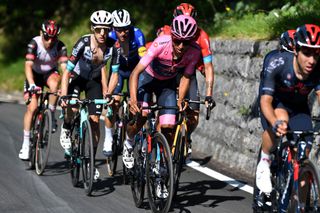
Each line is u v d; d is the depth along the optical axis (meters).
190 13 11.47
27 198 10.09
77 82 11.56
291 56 7.71
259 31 15.23
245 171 12.57
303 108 8.24
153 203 9.22
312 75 7.73
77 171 10.80
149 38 26.00
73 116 11.30
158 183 8.98
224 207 9.59
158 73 9.84
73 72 11.45
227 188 10.91
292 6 16.50
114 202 9.94
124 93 10.97
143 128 9.92
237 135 13.31
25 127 12.86
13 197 10.14
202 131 15.20
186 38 8.89
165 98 9.93
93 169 10.13
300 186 7.46
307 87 7.87
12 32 32.59
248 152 12.68
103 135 16.55
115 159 11.83
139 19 27.48
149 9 27.59
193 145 15.31
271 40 13.60
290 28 14.41
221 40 15.59
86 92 11.62
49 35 12.09
